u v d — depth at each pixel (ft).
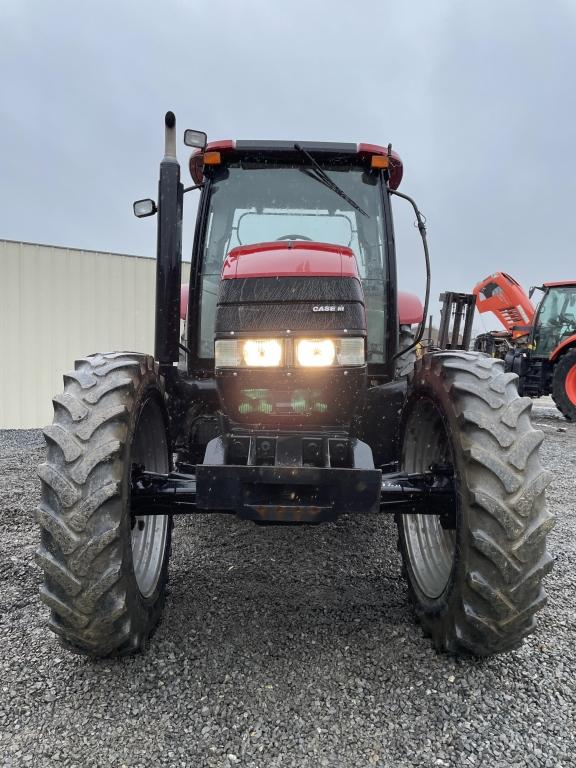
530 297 36.78
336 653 7.00
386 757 5.34
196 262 10.55
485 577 5.99
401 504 7.00
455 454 6.50
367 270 10.78
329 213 10.83
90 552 5.77
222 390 7.18
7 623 7.84
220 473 6.27
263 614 8.02
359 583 9.18
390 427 9.80
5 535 11.55
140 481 7.04
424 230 9.93
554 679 6.61
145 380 7.29
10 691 6.28
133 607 6.45
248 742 5.51
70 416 6.16
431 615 7.11
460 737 5.61
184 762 5.27
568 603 8.68
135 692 6.25
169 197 8.71
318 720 5.82
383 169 10.69
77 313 36.27
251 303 7.07
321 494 6.24
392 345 10.73
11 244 34.63
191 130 9.02
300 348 6.93
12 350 34.91
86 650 6.33
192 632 7.50
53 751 5.40
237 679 6.47
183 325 14.21
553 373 33.73
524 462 6.01
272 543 11.07
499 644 6.29
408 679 6.50
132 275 37.52
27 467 18.53
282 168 10.74
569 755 5.42
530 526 5.97
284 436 6.88
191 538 11.33
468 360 7.10
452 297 17.60
